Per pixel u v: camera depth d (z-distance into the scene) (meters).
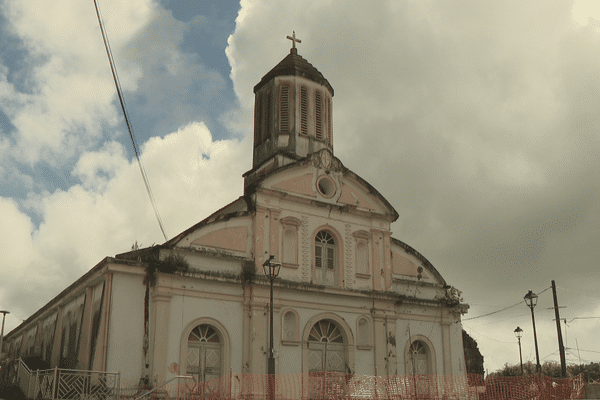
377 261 26.09
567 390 23.67
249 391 21.23
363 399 23.02
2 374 23.62
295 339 22.92
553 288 28.08
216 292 21.86
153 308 20.50
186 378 18.67
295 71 27.94
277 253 23.48
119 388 18.47
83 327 21.22
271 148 27.23
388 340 25.17
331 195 25.72
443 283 28.02
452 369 26.88
